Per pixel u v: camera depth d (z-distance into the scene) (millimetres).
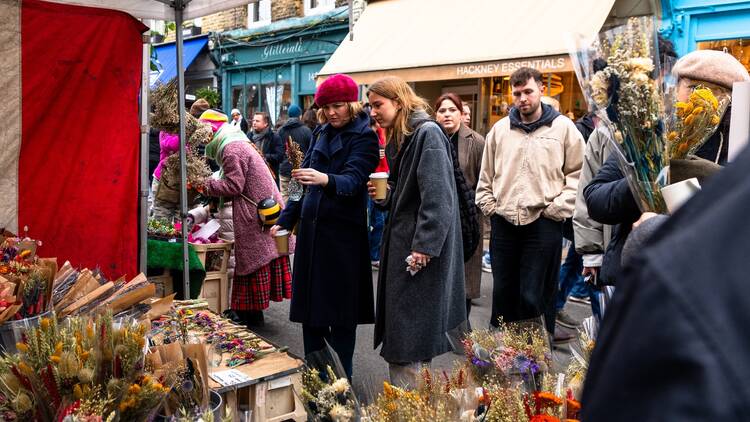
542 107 4078
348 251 3383
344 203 3377
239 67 13625
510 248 4094
